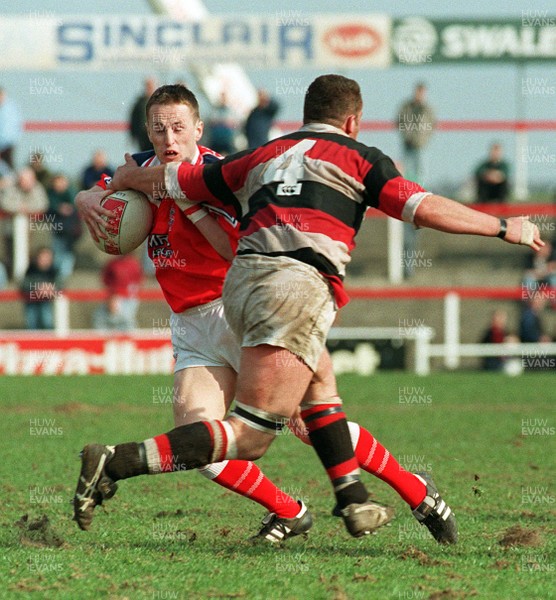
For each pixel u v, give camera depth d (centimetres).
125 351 5103
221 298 1719
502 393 4353
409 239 6481
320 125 1602
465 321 6444
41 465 2620
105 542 1775
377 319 6397
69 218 6109
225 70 6794
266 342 1498
